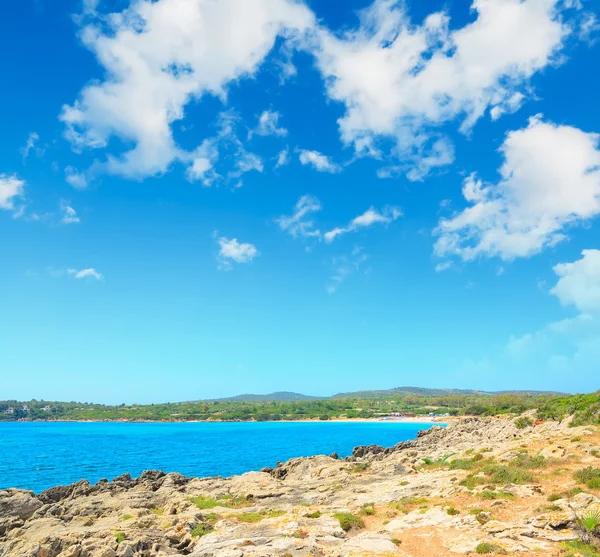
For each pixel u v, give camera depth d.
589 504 26.75
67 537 31.84
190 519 35.69
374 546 25.39
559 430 59.88
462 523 28.25
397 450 92.75
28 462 106.56
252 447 140.38
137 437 187.25
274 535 29.39
